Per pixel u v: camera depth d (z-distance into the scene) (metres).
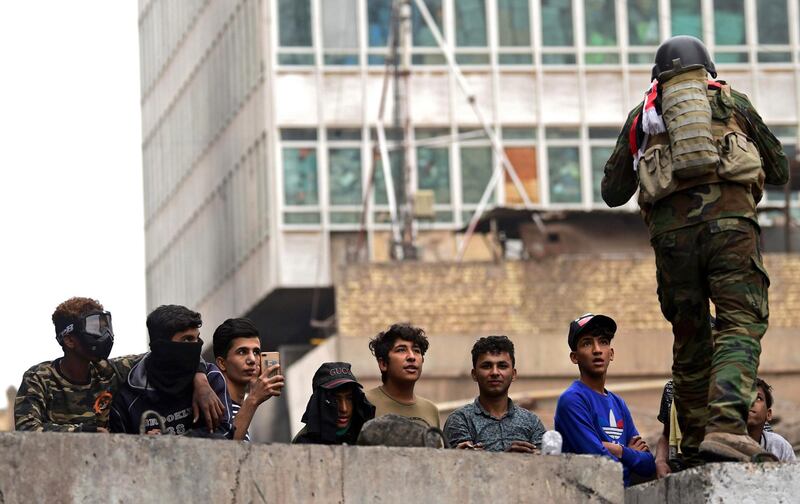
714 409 12.77
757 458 12.54
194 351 13.69
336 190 72.69
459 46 73.94
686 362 13.62
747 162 13.17
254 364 14.84
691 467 13.81
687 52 13.62
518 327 62.34
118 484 11.59
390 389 15.92
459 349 62.06
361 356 61.91
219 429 13.87
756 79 74.75
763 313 13.15
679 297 13.38
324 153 72.75
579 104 74.12
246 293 76.31
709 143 13.12
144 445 11.67
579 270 62.72
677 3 74.81
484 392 15.73
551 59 74.31
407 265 62.66
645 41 74.62
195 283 85.19
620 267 62.75
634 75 74.44
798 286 62.47
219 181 80.75
